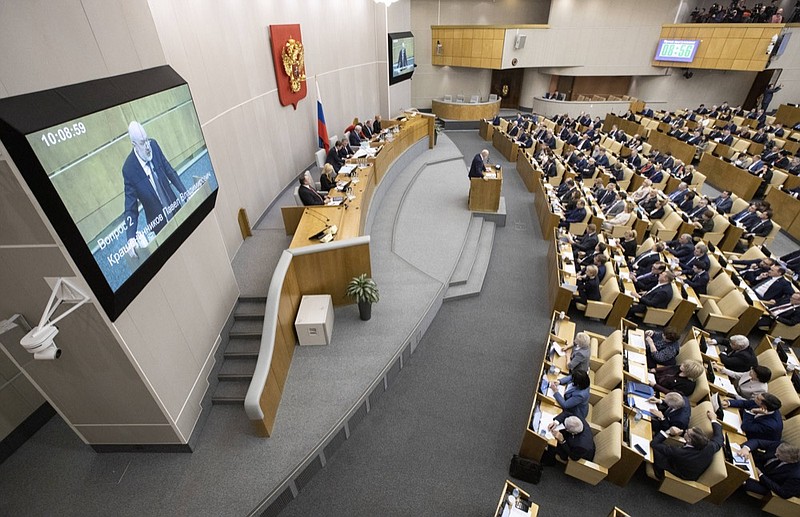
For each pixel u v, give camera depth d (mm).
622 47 21172
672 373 5859
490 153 18156
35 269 3564
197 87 6734
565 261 8414
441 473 5355
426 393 6449
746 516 4887
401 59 17891
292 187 11195
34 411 5543
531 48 20969
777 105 21078
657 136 17266
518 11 22625
